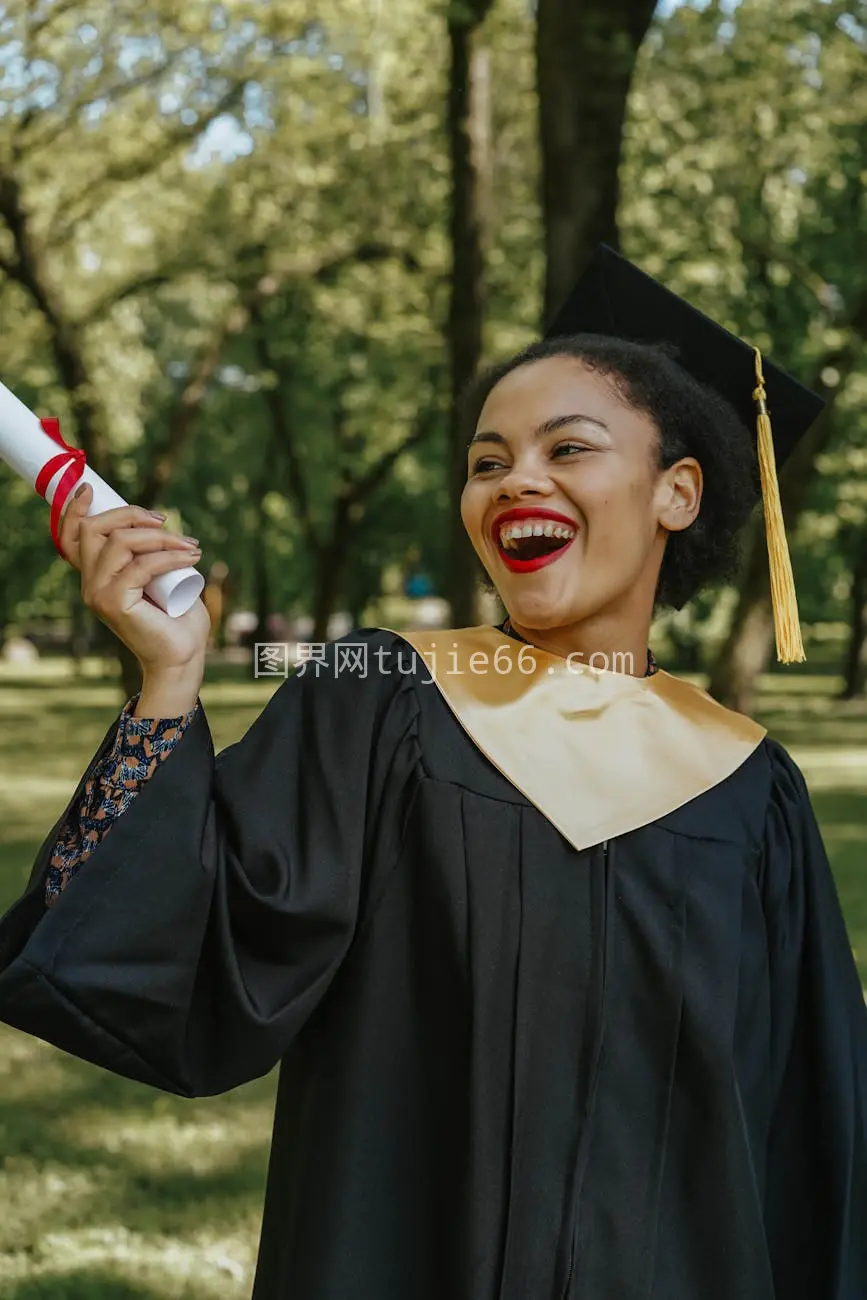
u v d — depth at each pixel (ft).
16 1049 16.72
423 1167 4.96
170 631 4.83
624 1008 5.06
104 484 5.00
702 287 44.06
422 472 79.46
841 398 46.98
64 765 43.83
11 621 111.86
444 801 5.13
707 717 5.76
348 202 52.34
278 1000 4.83
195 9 43.24
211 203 53.06
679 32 36.17
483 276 36.60
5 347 58.65
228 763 5.16
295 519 100.22
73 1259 11.08
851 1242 5.66
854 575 74.90
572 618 5.59
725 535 6.34
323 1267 4.81
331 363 65.92
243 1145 13.60
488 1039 4.93
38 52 43.09
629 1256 4.84
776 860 5.72
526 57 45.06
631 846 5.24
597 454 5.52
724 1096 5.10
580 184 24.50
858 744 50.49
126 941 4.56
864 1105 5.82
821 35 35.81
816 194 45.09
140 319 70.18
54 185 51.67
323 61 46.65
